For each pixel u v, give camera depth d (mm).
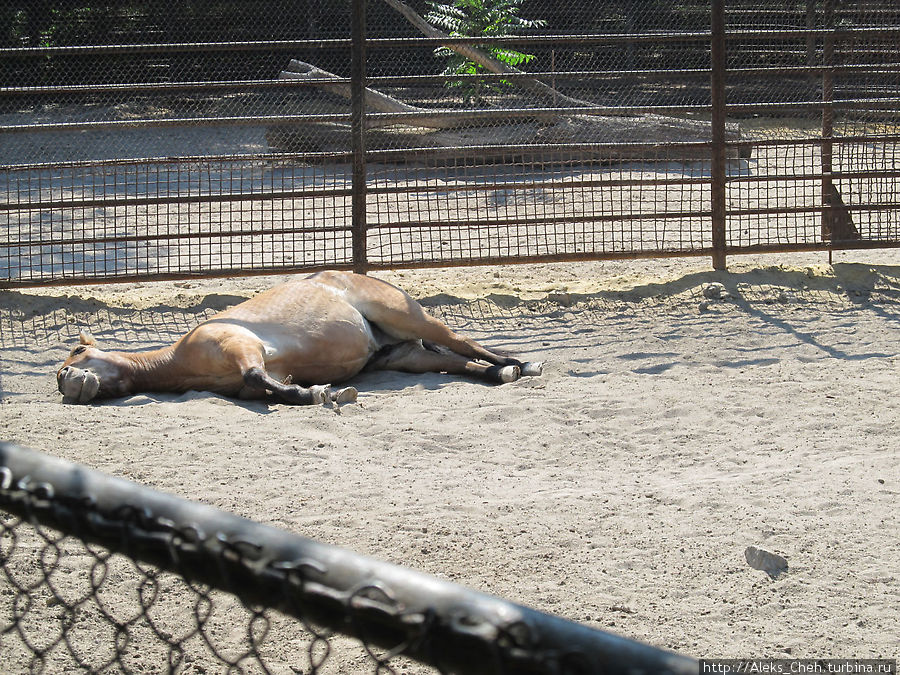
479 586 4770
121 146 18547
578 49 20391
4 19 20438
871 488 5930
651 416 7332
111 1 20469
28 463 1969
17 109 20938
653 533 5363
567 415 7367
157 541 1771
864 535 5328
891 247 10945
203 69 21047
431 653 1515
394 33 21781
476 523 5465
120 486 1876
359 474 6188
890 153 15359
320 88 20391
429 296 10523
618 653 1409
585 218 10711
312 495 5824
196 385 7973
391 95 20125
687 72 10602
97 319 9945
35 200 14914
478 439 6914
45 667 3957
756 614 4566
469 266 10680
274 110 19625
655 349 8945
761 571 4938
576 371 8531
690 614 4562
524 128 16875
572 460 6574
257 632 4289
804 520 5520
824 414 7258
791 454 6562
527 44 10461
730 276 10758
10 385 8234
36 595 4508
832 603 4656
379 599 1561
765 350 8859
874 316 9695
